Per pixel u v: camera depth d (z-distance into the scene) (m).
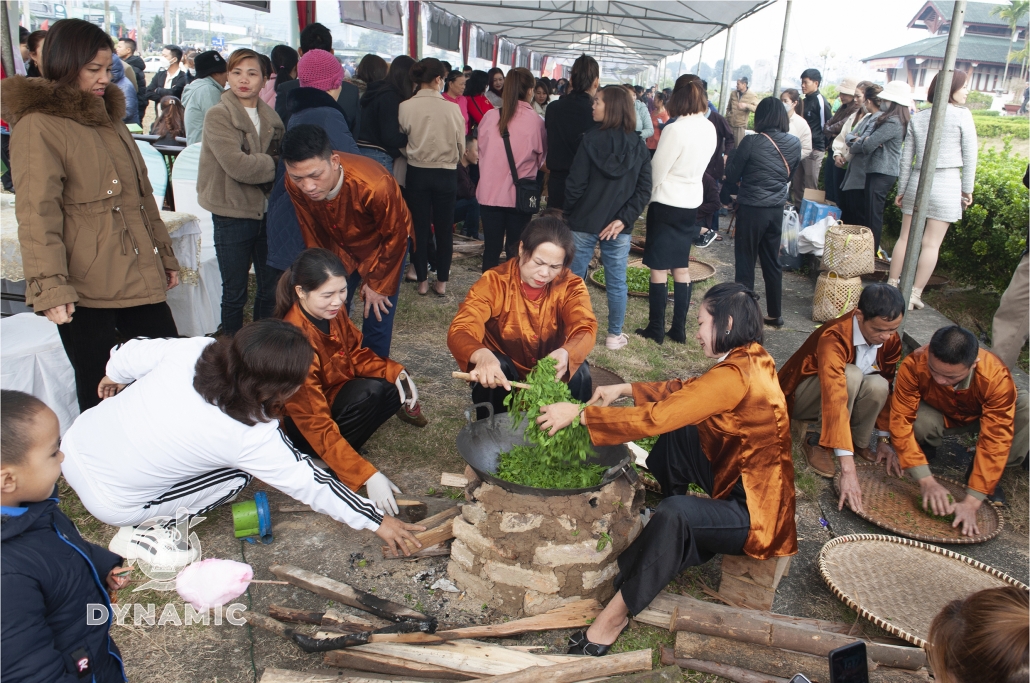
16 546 1.71
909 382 3.73
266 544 3.18
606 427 2.74
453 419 4.40
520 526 2.78
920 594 3.04
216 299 5.48
